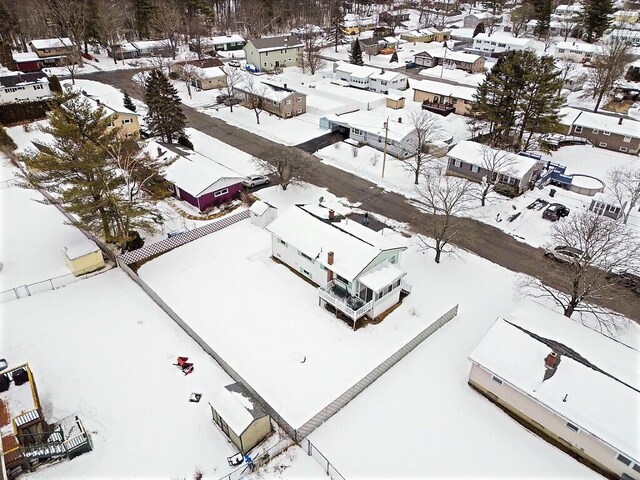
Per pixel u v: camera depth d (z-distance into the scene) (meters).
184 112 68.94
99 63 93.12
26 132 57.84
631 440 20.88
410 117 63.38
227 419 22.28
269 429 23.28
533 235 40.78
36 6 99.12
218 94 76.75
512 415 25.02
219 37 107.19
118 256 35.25
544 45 105.38
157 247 36.94
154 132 55.72
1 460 20.20
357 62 88.38
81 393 25.25
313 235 34.09
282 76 85.50
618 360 24.64
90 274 34.81
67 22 90.88
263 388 25.88
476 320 31.39
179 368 26.98
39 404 23.34
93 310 31.23
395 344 29.25
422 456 22.77
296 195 46.25
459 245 39.31
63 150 33.28
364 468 22.14
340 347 28.86
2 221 40.84
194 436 23.23
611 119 60.69
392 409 25.12
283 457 22.47
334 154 55.31
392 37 109.94
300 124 64.62
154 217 39.44
